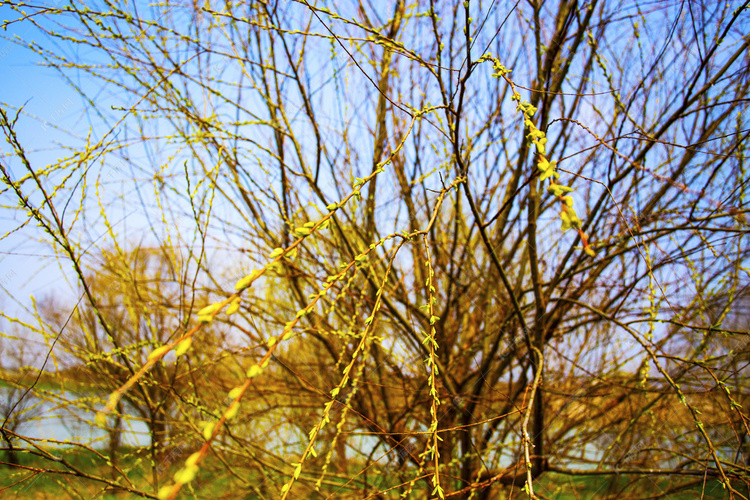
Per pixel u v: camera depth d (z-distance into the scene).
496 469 2.65
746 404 2.51
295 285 2.92
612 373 2.83
